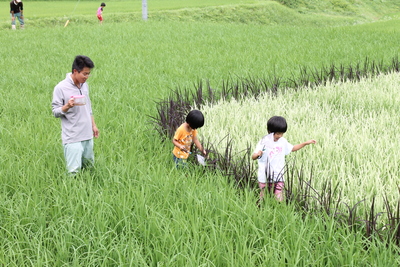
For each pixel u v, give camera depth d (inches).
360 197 192.9
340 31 848.9
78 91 220.2
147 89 420.2
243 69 504.4
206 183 216.8
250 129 286.2
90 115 235.1
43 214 187.6
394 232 169.9
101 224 177.9
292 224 175.3
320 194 204.8
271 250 157.6
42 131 297.0
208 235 179.5
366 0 2148.1
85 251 170.4
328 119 302.8
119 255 155.2
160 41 737.0
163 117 316.5
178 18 1414.9
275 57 579.8
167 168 248.5
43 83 439.5
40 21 1123.3
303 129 273.3
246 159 244.2
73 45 685.9
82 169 241.9
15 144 273.1
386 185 206.2
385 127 282.5
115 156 254.4
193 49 649.6
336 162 232.2
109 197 202.4
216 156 249.6
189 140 245.1
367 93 362.9
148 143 285.3
